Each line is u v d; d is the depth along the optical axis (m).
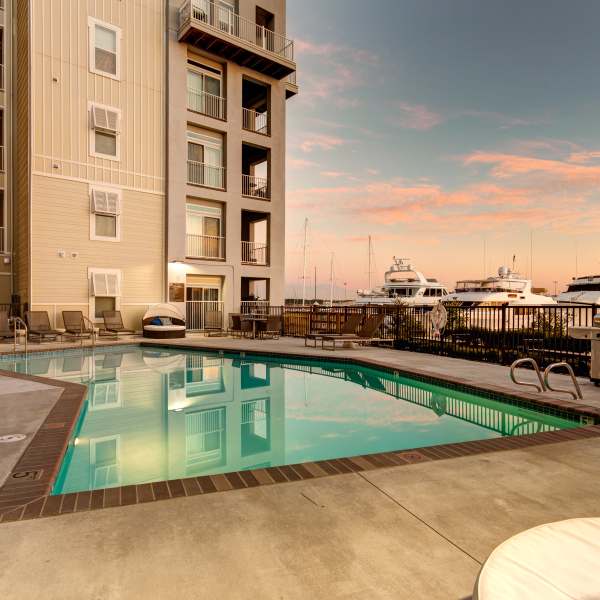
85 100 14.70
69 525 2.28
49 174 14.02
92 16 14.85
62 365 9.77
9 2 16.06
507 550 1.18
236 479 2.94
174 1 16.55
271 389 7.46
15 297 16.09
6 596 1.70
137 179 15.78
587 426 4.37
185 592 1.74
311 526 2.30
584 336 6.59
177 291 16.48
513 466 3.23
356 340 11.34
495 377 7.15
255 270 18.77
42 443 3.67
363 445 4.57
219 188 17.72
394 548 2.09
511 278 28.38
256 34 19.83
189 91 17.48
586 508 2.55
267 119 19.34
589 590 1.01
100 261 14.98
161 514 2.41
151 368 9.49
